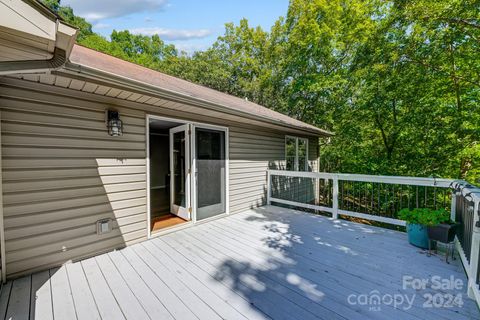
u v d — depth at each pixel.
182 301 1.89
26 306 1.81
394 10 5.75
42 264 2.36
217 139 4.46
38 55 1.59
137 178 3.14
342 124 9.60
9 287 2.06
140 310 1.78
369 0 8.70
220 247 3.00
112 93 2.69
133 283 2.15
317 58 11.51
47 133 2.37
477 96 5.94
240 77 17.08
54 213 2.43
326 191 9.43
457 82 6.02
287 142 6.88
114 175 2.91
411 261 2.57
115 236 2.92
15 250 2.20
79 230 2.62
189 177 3.98
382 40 6.35
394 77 6.49
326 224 4.00
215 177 4.42
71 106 2.53
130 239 3.07
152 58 20.62
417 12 5.19
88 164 2.68
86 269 2.41
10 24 1.21
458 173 6.55
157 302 1.87
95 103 2.71
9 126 2.15
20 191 2.22
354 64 7.93
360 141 8.84
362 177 4.01
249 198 5.25
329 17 10.90
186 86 4.87
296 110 13.10
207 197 4.25
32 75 2.09
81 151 2.62
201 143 4.13
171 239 3.31
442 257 2.66
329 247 2.98
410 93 6.62
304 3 12.21
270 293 1.99
